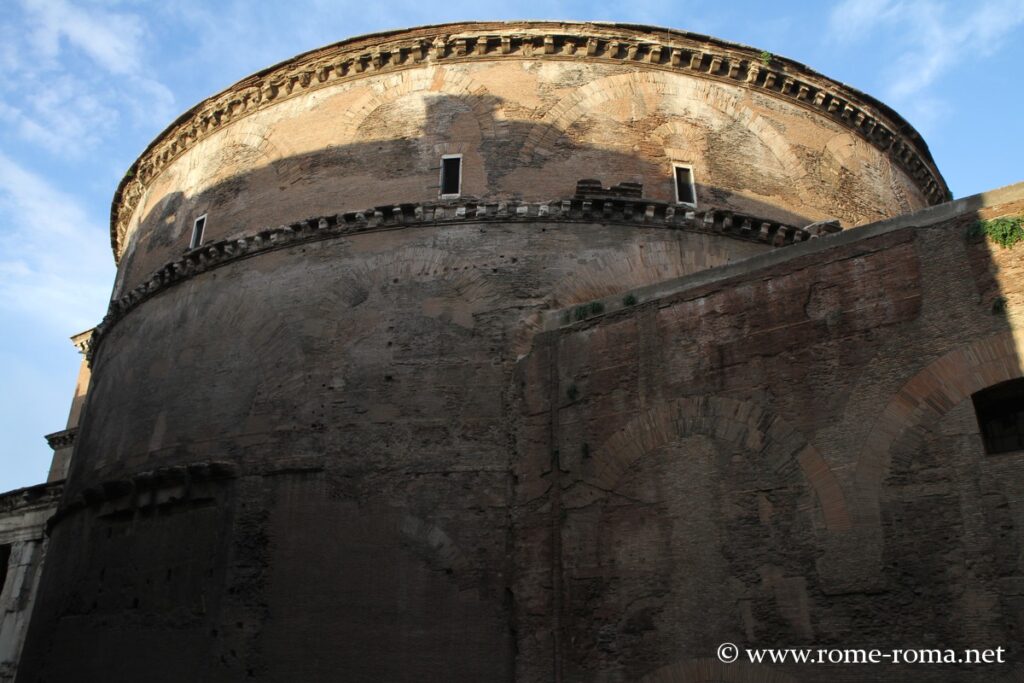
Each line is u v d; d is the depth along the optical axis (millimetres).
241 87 25234
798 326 15336
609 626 15453
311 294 21172
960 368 13586
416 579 17500
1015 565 12297
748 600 14281
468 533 17672
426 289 20422
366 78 23922
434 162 22156
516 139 22156
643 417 16500
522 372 18703
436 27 23203
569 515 16672
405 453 18688
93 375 26812
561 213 20984
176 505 20359
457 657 16719
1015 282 13484
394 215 21266
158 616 19375
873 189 25719
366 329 20281
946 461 13297
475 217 21000
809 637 13570
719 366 15961
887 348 14336
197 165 26297
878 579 13273
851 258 15164
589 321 18016
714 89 24000
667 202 21469
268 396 20375
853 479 13953
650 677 14742
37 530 34594
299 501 18812
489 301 20016
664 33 23516
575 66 23281
